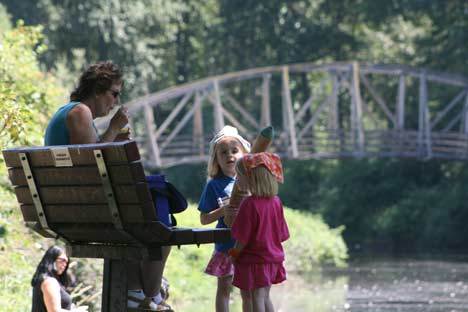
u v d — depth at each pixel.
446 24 111.69
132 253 12.16
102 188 11.82
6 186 27.58
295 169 115.56
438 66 112.00
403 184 107.50
